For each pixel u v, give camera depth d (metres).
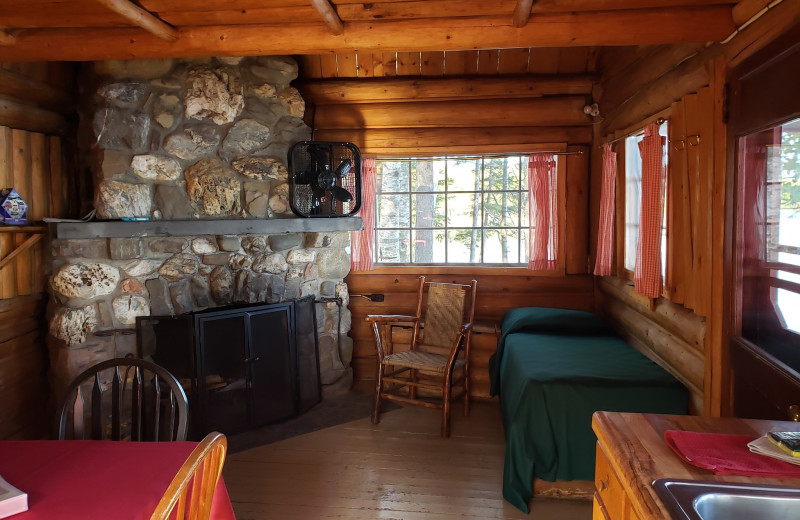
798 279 1.89
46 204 3.51
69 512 1.25
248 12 2.65
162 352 3.42
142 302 3.45
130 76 3.46
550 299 4.53
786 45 1.85
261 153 3.85
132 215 3.42
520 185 4.73
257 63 3.83
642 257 3.19
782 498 1.08
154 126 3.50
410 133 4.55
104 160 3.35
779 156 2.03
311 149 3.97
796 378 1.79
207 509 1.29
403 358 3.84
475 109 4.44
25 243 3.21
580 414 2.71
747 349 2.19
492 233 4.85
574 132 4.45
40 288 3.42
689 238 2.74
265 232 3.71
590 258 4.51
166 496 1.05
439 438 3.54
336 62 4.48
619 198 3.93
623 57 3.78
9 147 3.20
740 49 2.29
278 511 2.69
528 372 2.91
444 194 4.80
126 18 2.60
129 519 1.22
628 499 1.23
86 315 3.28
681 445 1.29
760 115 2.08
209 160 3.68
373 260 4.77
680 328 2.89
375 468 3.14
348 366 4.45
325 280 4.30
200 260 3.68
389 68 4.49
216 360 3.50
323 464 3.19
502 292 4.57
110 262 3.34
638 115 3.44
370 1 2.57
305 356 4.06
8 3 2.53
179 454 1.59
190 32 2.83
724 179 2.43
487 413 3.98
